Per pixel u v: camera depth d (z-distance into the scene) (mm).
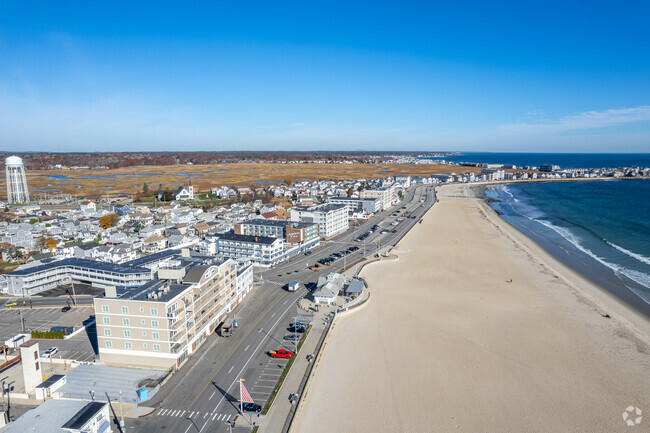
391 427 65750
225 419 68438
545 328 100125
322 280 127000
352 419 67875
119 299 84938
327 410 70312
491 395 73750
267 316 110125
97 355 91250
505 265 154000
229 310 112688
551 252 174500
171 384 79062
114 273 132375
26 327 106562
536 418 67438
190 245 189625
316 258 166125
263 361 87375
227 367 85188
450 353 88500
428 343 93000
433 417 68000
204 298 98125
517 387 76000
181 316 88188
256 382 79500
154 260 148375
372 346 92188
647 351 89125
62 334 99625
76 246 164000
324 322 105438
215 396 75062
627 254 169500
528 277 139500
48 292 131750
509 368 82500
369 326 102312
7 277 129000
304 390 75062
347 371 82188
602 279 138000
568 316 107062
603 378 78750
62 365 86750
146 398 74188
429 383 77562
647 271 146625
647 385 76500
